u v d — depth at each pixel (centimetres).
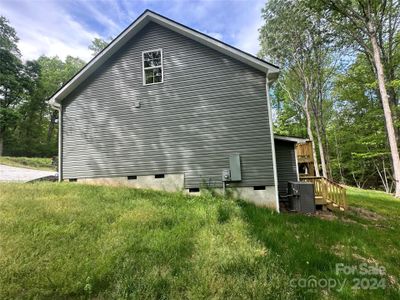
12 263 314
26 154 3441
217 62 959
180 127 960
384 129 1881
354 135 2262
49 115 3944
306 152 1296
